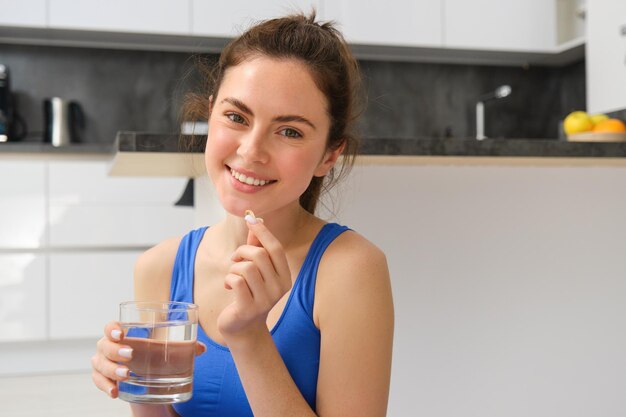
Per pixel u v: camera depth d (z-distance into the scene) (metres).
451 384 1.66
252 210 0.90
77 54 4.33
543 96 4.84
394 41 4.24
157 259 1.10
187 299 1.06
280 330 0.97
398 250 1.63
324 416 0.94
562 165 1.76
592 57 3.95
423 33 4.27
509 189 1.70
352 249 0.97
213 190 1.69
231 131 0.89
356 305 0.94
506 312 1.69
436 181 1.66
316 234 1.02
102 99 4.37
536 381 1.70
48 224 3.84
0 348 3.80
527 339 1.70
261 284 0.81
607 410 1.74
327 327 0.94
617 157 1.69
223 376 0.97
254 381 0.86
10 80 4.25
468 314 1.67
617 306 1.75
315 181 1.13
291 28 0.92
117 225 3.92
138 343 0.81
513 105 4.80
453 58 4.69
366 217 1.62
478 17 4.34
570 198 1.73
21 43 4.25
